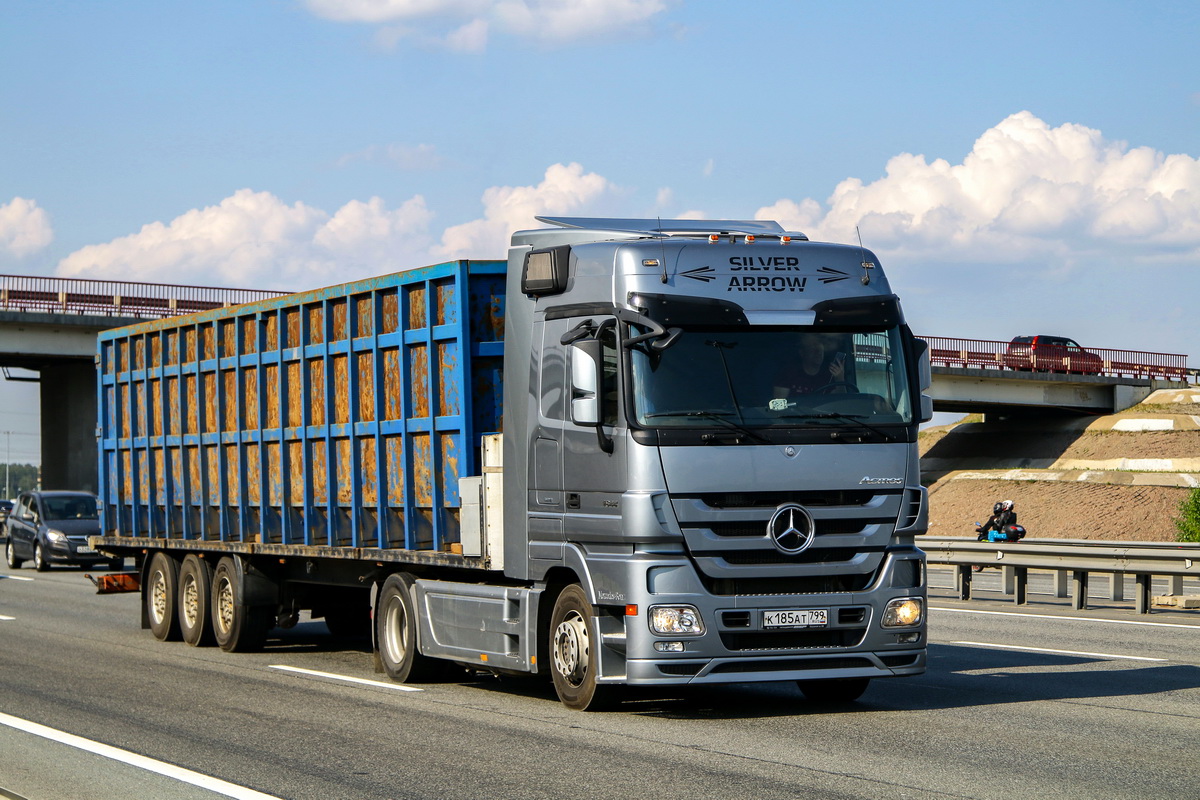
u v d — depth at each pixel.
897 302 15.11
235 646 22.81
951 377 101.31
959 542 31.09
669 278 14.44
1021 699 16.03
